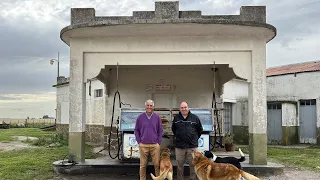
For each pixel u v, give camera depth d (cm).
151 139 779
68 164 922
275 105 1822
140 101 1314
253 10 913
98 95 1753
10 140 1916
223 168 661
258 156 930
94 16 927
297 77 1823
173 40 942
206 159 696
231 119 1886
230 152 1273
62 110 2292
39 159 1136
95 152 1279
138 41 945
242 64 945
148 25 869
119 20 859
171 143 1066
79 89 948
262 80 939
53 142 1678
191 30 905
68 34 935
